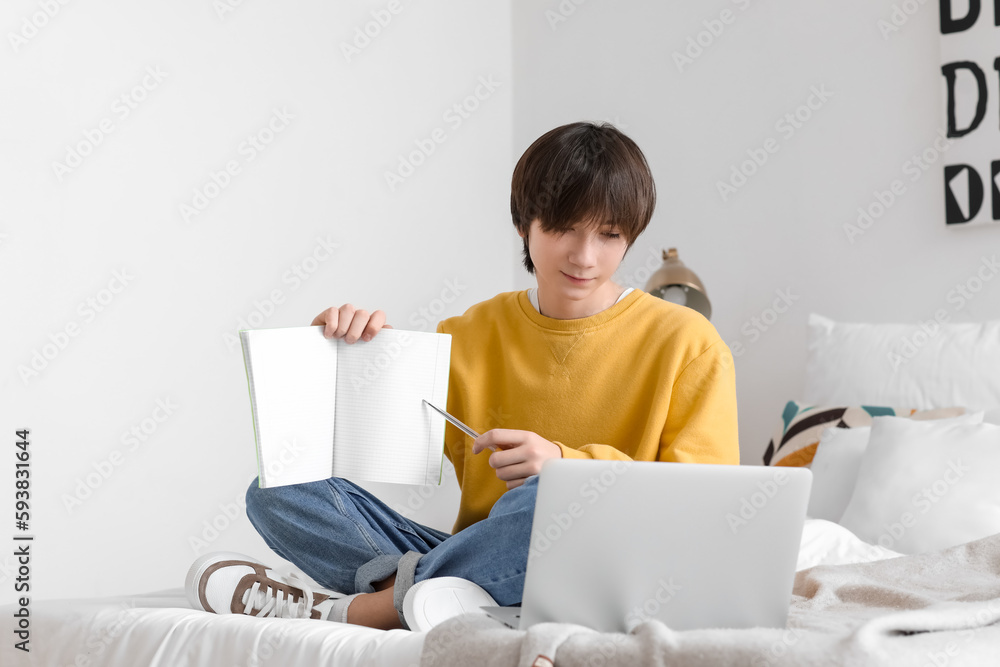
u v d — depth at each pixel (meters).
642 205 1.36
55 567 2.07
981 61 2.44
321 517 1.31
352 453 1.27
